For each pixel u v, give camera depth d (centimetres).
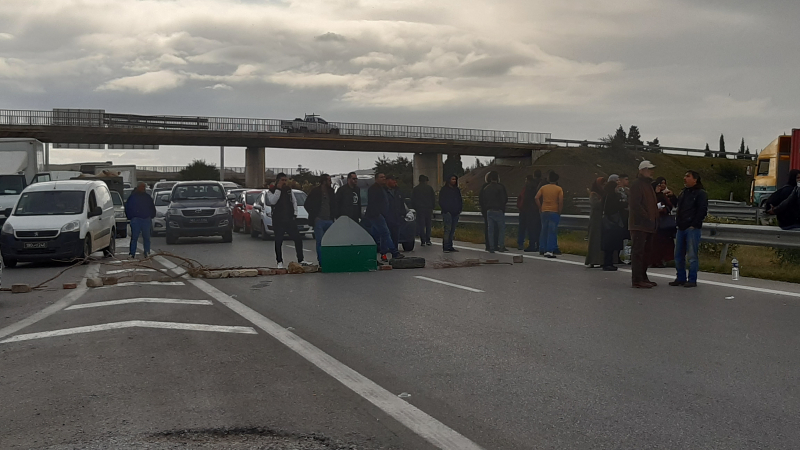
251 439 479
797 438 476
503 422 512
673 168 9281
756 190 3556
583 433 488
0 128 5894
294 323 912
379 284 1295
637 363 685
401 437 482
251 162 7588
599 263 1534
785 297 1105
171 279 1389
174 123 6675
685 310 989
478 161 10875
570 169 8606
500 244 1997
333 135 7394
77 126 6175
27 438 486
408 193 3259
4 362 716
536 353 730
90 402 568
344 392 593
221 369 672
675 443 467
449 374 649
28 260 1769
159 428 502
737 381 618
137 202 1867
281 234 1561
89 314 992
